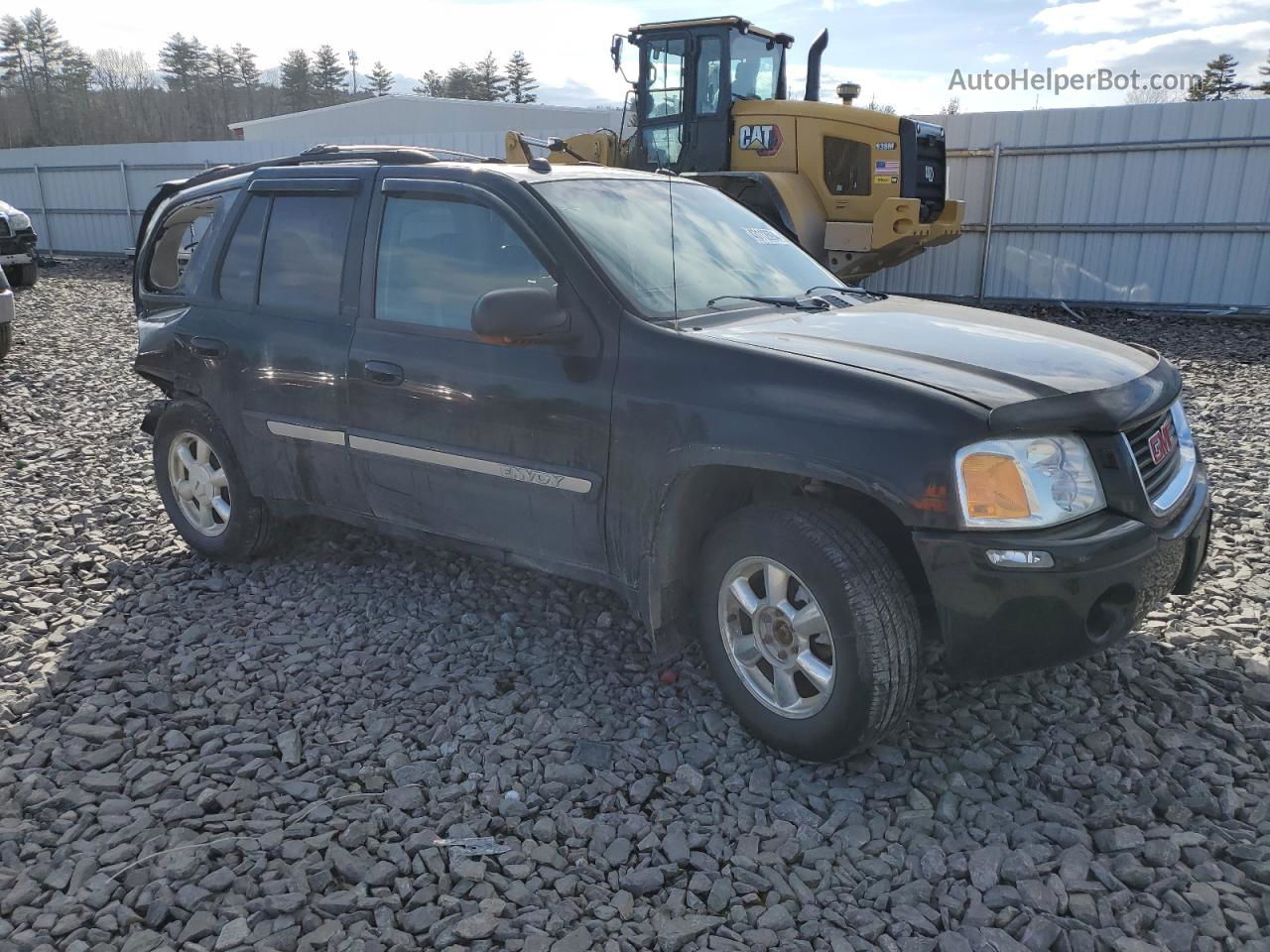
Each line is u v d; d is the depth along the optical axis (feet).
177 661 12.35
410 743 10.57
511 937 7.74
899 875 8.50
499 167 12.35
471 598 14.17
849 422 9.08
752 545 9.86
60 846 8.91
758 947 7.67
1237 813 9.08
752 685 10.31
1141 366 10.39
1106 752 10.11
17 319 42.96
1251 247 43.98
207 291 15.03
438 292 12.26
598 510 10.87
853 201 39.78
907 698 9.36
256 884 8.42
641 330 10.54
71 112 297.53
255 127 167.94
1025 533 8.71
